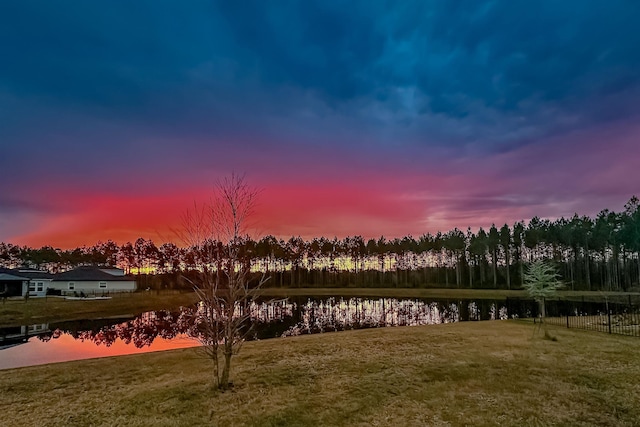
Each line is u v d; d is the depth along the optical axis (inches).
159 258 2714.1
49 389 337.1
